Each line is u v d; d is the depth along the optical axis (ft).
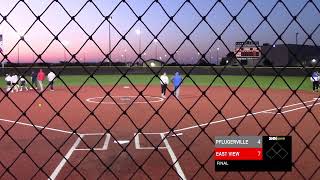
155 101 82.12
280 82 119.96
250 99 85.81
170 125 52.44
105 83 134.21
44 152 37.32
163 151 37.52
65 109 69.87
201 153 36.78
